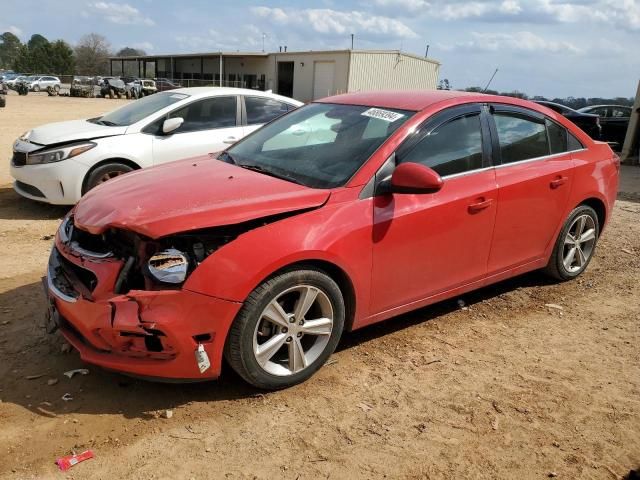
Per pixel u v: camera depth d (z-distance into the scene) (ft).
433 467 9.04
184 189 11.04
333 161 11.98
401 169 11.04
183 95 25.05
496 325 14.16
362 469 8.89
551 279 17.02
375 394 10.87
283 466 8.86
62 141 22.12
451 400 10.83
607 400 11.11
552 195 14.90
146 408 10.07
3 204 24.35
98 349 9.83
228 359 10.05
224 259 9.61
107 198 11.14
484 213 13.17
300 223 10.41
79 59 331.98
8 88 174.81
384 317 12.23
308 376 11.07
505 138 14.02
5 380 10.69
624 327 14.39
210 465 8.80
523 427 10.15
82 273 10.31
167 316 9.29
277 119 15.43
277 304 10.27
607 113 65.41
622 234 23.26
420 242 12.07
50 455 8.82
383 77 135.33
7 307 13.67
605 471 9.16
